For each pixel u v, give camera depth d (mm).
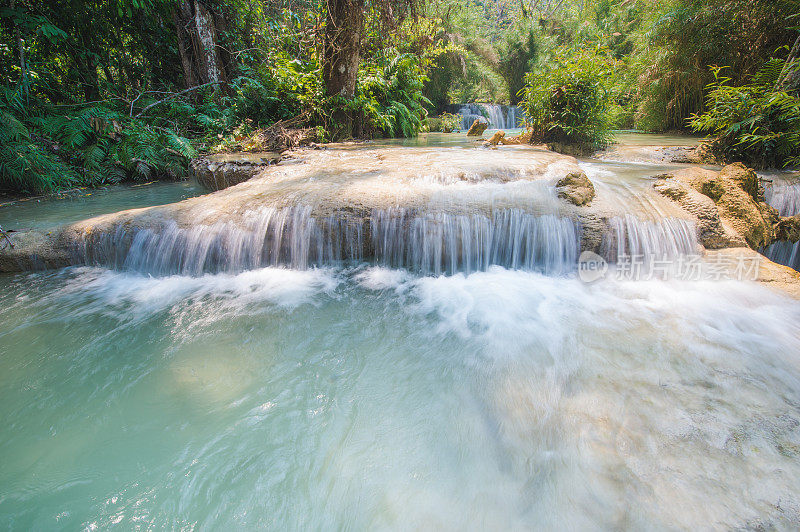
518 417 1796
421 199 3736
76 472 1548
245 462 1593
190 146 7773
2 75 7340
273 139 7832
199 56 10172
